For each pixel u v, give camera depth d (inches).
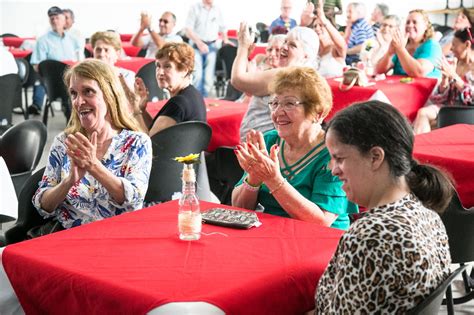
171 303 57.5
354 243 53.8
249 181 90.9
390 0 426.6
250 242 73.4
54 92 258.1
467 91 188.2
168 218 82.5
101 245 72.4
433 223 57.1
